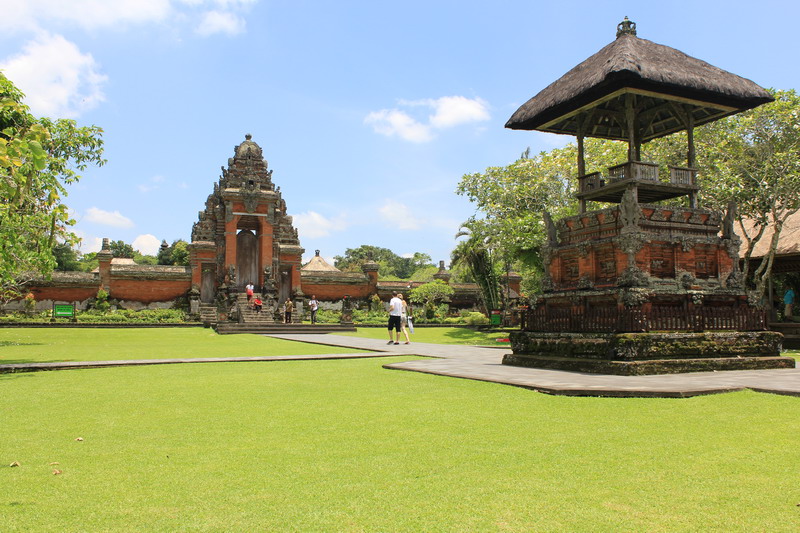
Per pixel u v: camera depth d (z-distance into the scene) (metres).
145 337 26.59
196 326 37.69
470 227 29.94
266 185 43.22
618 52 12.05
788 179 21.17
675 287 12.05
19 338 24.19
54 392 8.88
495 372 10.77
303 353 17.12
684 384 8.56
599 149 25.66
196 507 3.87
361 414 6.99
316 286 47.19
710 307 12.23
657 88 12.15
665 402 7.28
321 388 9.20
